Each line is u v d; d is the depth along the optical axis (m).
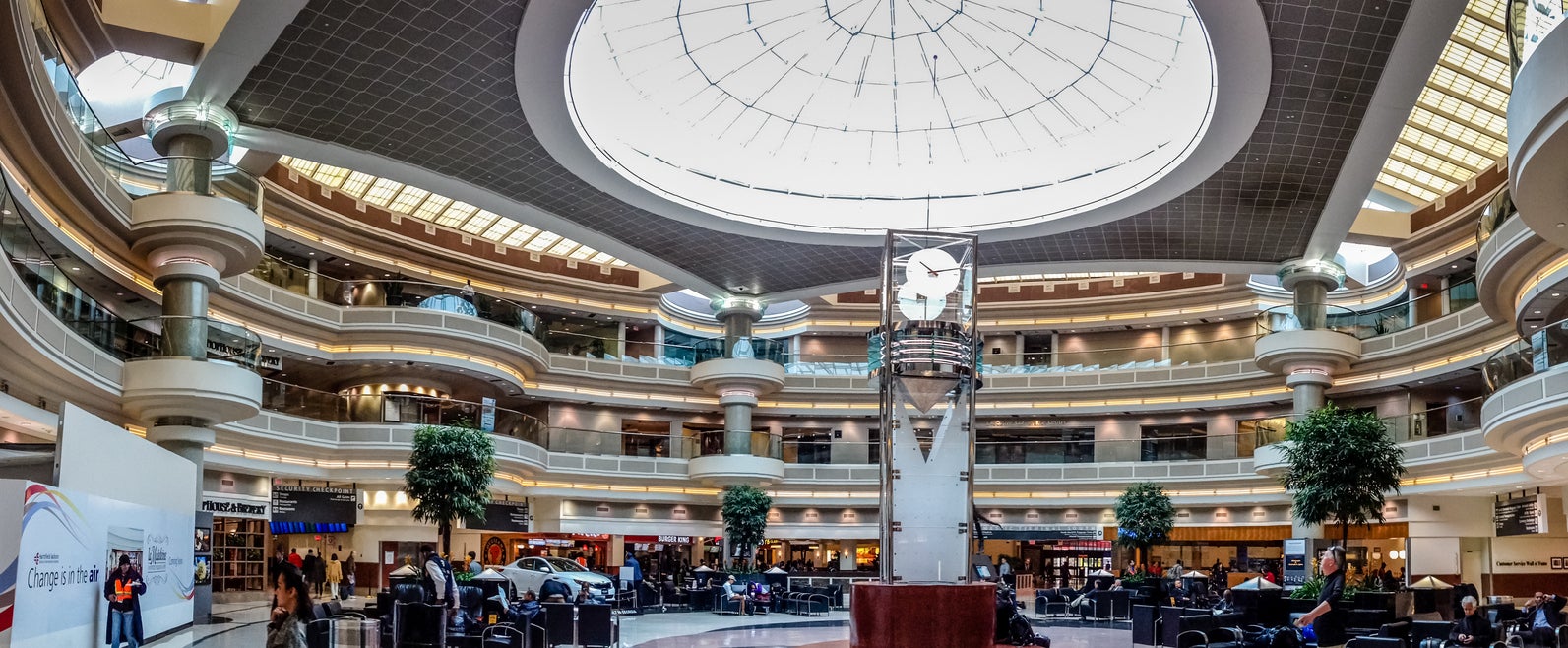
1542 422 21.05
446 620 15.48
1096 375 41.12
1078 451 40.47
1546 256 22.58
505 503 34.88
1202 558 39.78
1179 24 22.47
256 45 20.19
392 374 35.28
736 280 35.94
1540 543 32.56
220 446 28.52
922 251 15.77
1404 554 32.97
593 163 25.59
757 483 40.00
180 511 19.44
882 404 15.49
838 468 41.75
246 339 24.50
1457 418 29.77
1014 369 42.34
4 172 16.94
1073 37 25.39
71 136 18.92
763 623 25.78
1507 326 30.31
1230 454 37.59
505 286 40.44
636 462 39.41
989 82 27.47
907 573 14.94
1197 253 31.72
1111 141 27.23
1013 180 29.03
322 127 23.75
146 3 20.25
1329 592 11.77
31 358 18.64
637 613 29.34
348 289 33.69
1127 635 22.70
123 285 24.98
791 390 42.62
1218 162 24.56
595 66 23.92
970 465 15.28
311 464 31.28
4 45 15.18
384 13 19.11
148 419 23.30
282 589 9.28
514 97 22.31
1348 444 22.61
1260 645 15.05
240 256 23.98
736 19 25.48
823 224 30.09
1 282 15.53
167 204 22.41
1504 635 17.92
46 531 12.58
